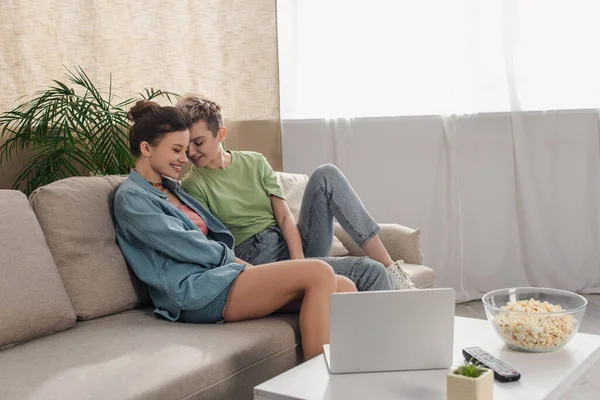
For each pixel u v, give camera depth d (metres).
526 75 3.66
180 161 2.03
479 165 3.71
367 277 2.12
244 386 1.64
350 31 3.66
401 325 1.45
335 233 2.80
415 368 1.46
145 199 1.93
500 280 3.77
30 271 1.73
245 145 3.49
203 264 1.91
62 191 1.93
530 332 1.52
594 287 3.78
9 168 2.41
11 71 2.49
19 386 1.38
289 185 2.85
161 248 1.90
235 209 2.27
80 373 1.44
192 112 2.18
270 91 3.55
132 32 2.96
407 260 2.66
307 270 1.82
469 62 3.63
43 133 2.35
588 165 3.72
